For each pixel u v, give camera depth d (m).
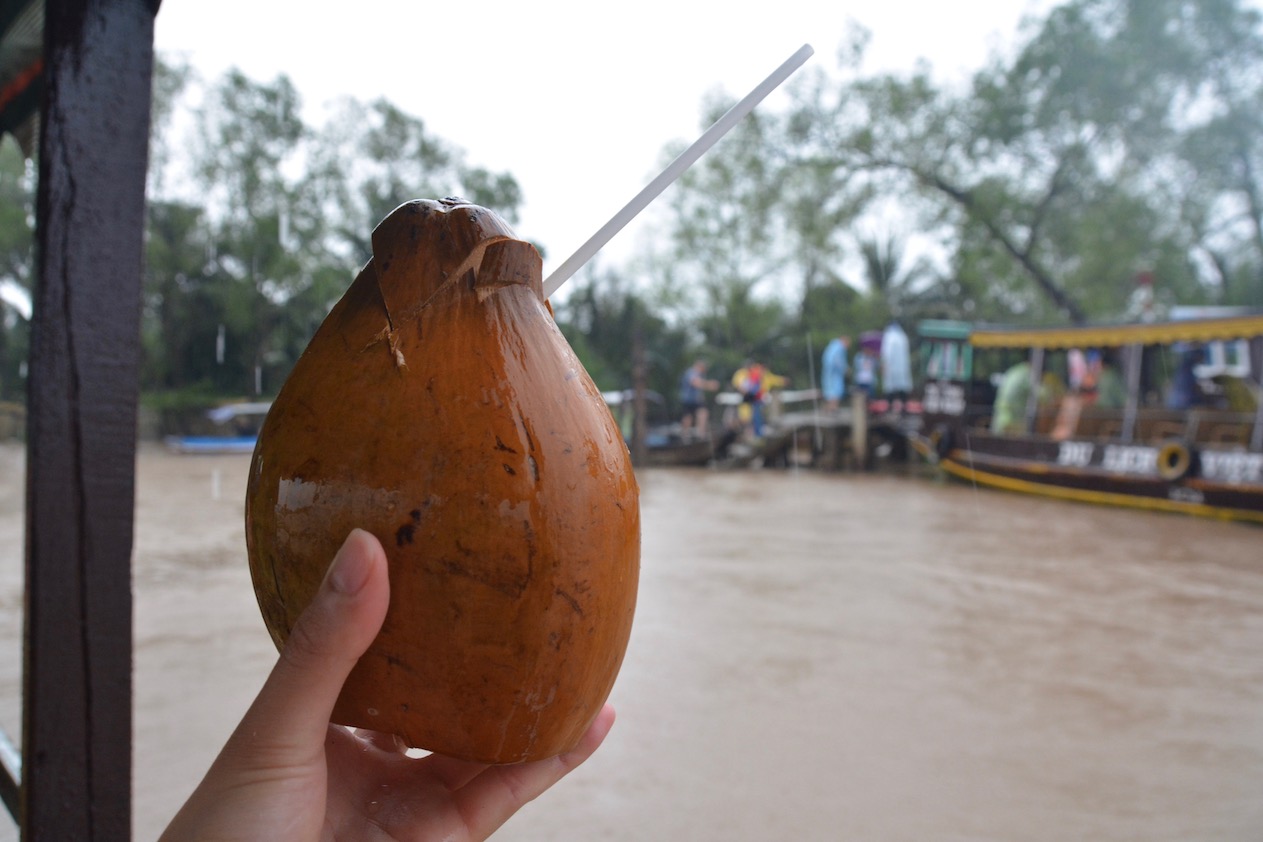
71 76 1.73
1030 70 21.53
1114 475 14.90
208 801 0.62
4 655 5.49
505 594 0.65
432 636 0.65
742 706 4.79
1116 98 20.95
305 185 31.23
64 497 1.75
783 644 6.11
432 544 0.64
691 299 31.16
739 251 29.69
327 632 0.60
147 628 6.14
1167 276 23.17
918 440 19.09
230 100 30.27
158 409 27.09
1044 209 22.33
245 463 19.88
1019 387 17.84
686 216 29.53
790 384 30.88
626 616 0.73
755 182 25.62
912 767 3.98
